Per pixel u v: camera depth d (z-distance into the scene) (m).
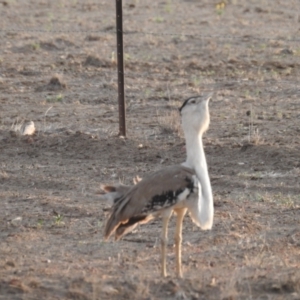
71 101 19.84
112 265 9.12
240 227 10.65
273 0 44.75
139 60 25.42
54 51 27.42
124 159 14.46
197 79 22.62
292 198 12.09
